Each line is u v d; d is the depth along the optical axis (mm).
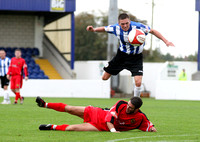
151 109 40219
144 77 87250
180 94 65812
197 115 33562
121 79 86500
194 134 20562
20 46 85000
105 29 26703
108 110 20531
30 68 76562
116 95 76375
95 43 149500
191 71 82875
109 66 28125
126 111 19953
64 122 25828
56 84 65500
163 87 66438
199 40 79188
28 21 85312
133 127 20656
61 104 20359
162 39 25688
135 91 27516
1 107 37781
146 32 26141
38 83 65000
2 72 43875
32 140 17562
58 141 17219
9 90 63875
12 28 84750
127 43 26719
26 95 64688
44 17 86188
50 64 82750
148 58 125688
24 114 31094
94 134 19266
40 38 85688
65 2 73938
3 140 17672
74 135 18984
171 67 81062
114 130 19922
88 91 66000
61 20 78875
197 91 65125
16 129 21750
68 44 76000
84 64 90438
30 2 72688
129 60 27406
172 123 26609
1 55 43844
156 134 20000
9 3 72000
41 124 22578
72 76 75938
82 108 20453
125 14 25625
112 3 76812
